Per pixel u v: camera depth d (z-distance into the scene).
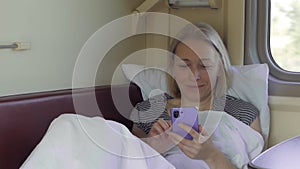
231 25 2.19
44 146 1.15
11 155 1.34
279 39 2.16
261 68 2.05
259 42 2.19
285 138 2.11
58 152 1.16
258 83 2.01
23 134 1.39
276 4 2.14
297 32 2.12
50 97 1.53
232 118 1.75
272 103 2.11
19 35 1.54
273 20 2.16
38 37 1.63
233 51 2.20
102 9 2.03
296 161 1.29
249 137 1.75
